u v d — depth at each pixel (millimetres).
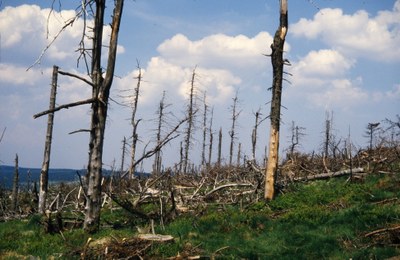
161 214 14609
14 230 14836
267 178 17906
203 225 13852
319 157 25000
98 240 11641
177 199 19141
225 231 13430
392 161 20219
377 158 20812
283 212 15453
